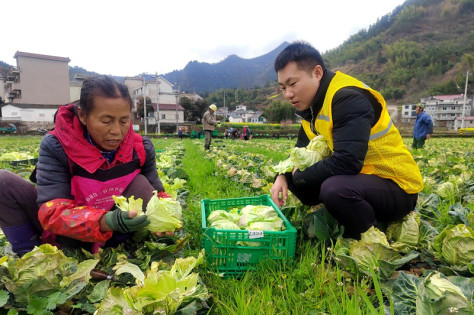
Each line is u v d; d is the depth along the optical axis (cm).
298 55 253
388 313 163
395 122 7575
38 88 5809
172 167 610
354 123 241
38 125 4959
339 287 205
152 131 5766
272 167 301
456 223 292
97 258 215
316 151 277
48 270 174
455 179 432
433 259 242
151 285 161
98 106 198
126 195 243
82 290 188
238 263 241
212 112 1398
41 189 212
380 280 210
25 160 696
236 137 4094
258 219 273
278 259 240
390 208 257
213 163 851
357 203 242
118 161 240
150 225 219
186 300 175
